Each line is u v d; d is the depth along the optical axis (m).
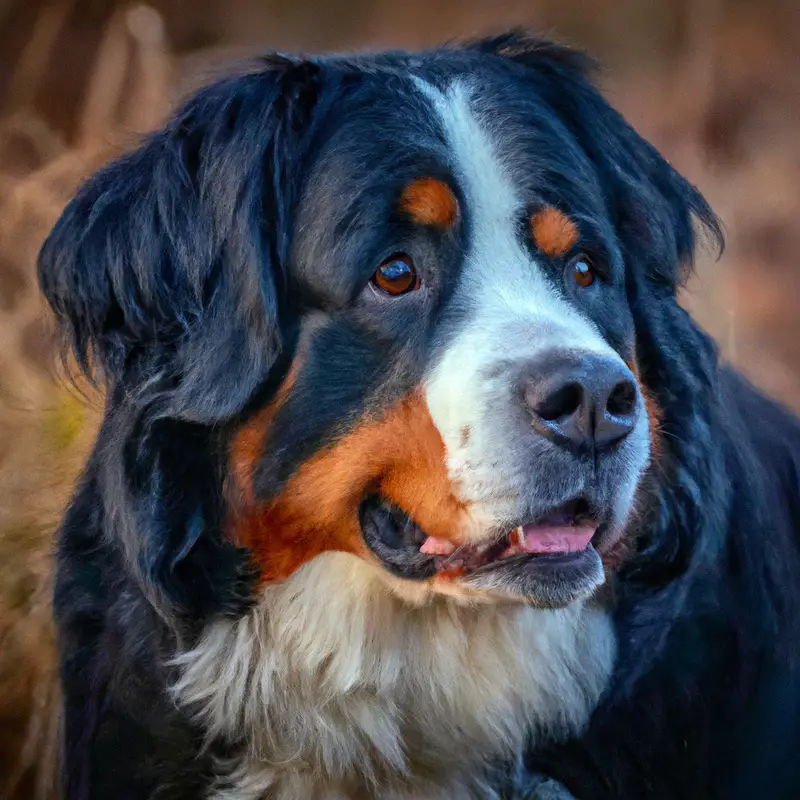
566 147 5.18
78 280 5.24
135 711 5.14
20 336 7.94
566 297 4.93
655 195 5.59
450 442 4.50
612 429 4.38
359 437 4.72
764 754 5.63
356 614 5.04
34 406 7.50
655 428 5.24
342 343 4.75
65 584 5.45
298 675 5.08
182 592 4.88
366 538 4.81
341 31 14.61
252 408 4.83
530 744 5.33
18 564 6.81
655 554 5.32
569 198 5.03
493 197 4.89
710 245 6.32
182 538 4.84
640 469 4.68
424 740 5.21
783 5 15.10
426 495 4.61
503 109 5.11
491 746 5.26
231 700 5.06
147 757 5.18
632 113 13.84
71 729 5.41
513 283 4.79
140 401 4.86
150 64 9.41
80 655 5.36
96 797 5.25
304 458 4.81
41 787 6.30
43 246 5.44
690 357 5.44
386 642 5.08
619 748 5.35
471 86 5.19
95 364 5.28
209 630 5.00
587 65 5.79
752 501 5.68
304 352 4.79
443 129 4.96
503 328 4.56
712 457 5.40
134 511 4.83
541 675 5.23
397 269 4.78
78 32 12.73
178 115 5.21
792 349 10.83
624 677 5.34
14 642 6.66
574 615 5.26
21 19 12.73
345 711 5.12
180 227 4.96
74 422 7.39
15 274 8.37
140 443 4.83
